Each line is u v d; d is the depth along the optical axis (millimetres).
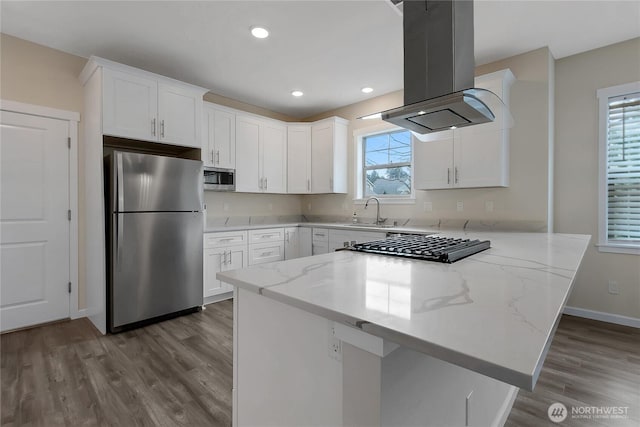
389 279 1049
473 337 588
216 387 1898
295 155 4676
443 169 3270
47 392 1834
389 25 2564
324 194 4938
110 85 2768
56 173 2969
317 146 4609
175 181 3092
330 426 891
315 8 2348
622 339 2523
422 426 896
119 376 2008
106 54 3037
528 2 2264
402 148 4090
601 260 2941
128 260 2770
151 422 1596
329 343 886
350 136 4562
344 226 3861
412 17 1670
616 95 2838
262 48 2928
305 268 1239
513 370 473
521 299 825
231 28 2602
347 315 717
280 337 1053
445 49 1574
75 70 3070
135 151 3455
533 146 2975
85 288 3133
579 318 3006
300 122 4988
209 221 4145
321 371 913
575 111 3035
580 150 3018
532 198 2980
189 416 1643
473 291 903
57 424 1573
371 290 917
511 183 3096
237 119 4039
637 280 2781
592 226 2971
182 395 1817
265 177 4367
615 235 2926
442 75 1584
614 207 2926
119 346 2451
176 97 3199
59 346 2443
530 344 557
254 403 1172
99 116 2725
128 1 2270
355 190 4504
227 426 1573
